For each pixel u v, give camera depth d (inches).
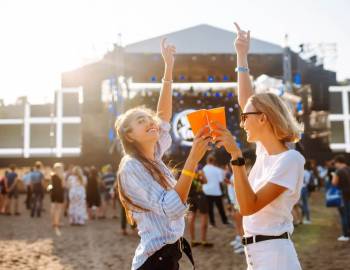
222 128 78.2
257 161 89.5
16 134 1214.3
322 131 1011.3
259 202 78.1
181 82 924.0
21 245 350.6
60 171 445.4
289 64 723.4
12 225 493.4
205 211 322.3
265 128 85.3
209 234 385.4
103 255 303.4
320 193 898.1
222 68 873.5
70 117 1206.9
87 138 976.9
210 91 1027.3
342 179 332.2
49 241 370.9
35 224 503.8
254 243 82.4
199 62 824.9
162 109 112.8
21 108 1218.6
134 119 88.7
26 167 1032.8
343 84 1198.9
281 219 82.0
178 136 911.7
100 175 683.4
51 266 270.2
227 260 272.4
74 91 1210.6
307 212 442.0
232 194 299.9
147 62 800.3
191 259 90.2
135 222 91.5
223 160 721.6
